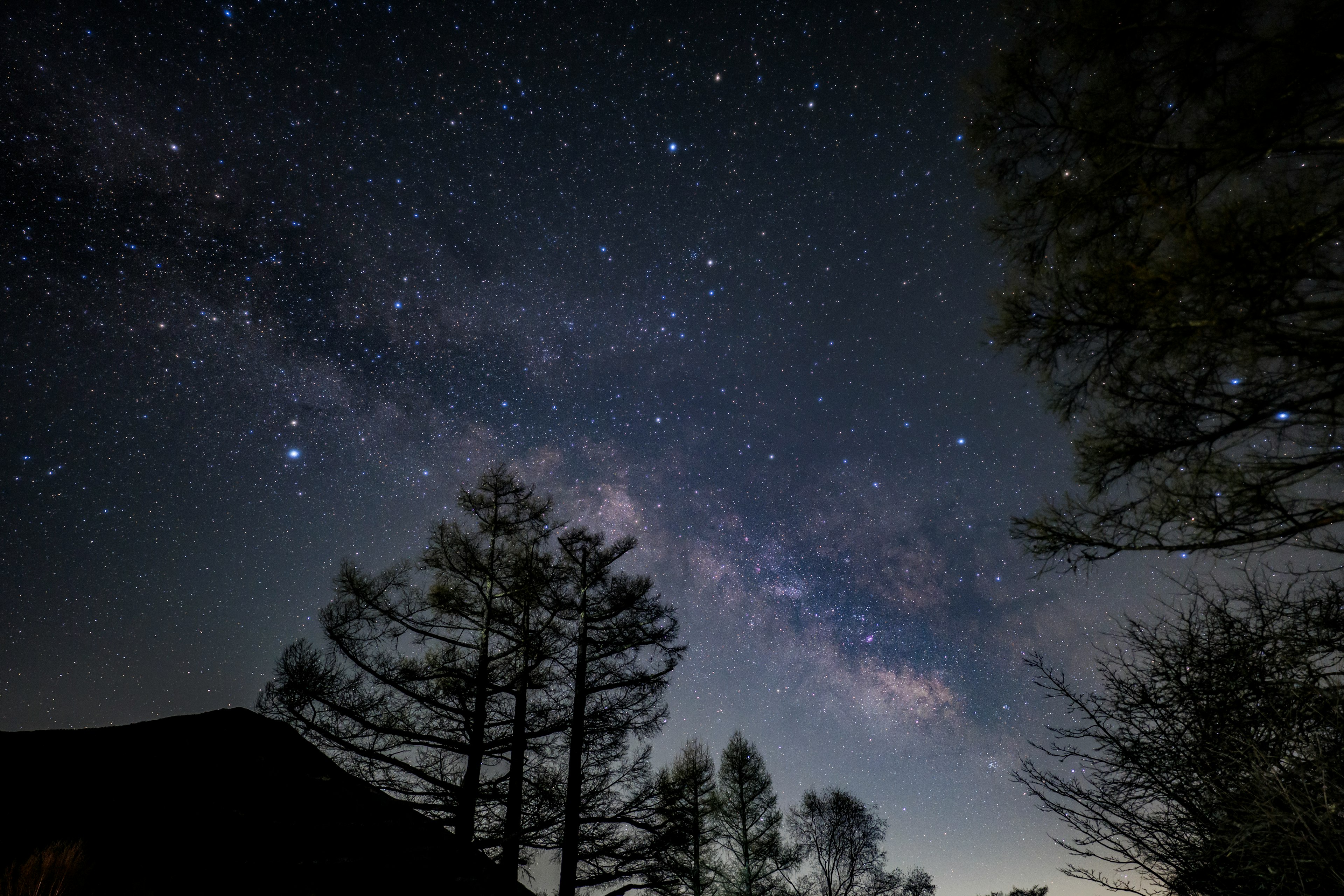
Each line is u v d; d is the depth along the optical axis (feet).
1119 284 12.60
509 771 30.73
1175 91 12.95
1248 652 12.65
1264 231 10.61
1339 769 10.18
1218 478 12.64
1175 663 13.71
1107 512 14.10
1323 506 11.64
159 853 18.53
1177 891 12.23
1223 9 11.96
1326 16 10.38
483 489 37.96
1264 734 11.86
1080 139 13.99
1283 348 11.09
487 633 33.68
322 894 19.98
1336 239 10.80
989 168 15.84
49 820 18.25
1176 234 11.87
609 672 35.91
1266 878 10.48
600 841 31.96
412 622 32.55
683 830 33.91
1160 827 12.66
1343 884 9.16
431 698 30.66
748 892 47.11
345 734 27.99
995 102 14.93
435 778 28.37
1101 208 14.29
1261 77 11.36
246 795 23.24
